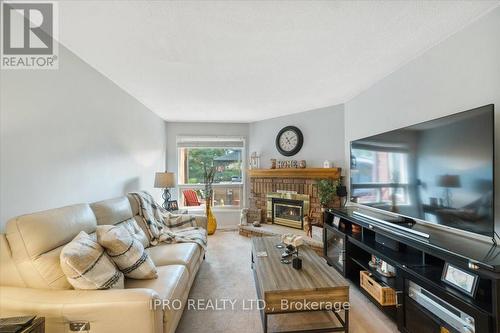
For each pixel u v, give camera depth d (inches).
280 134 176.1
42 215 55.3
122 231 69.6
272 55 86.1
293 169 159.5
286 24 67.8
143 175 147.3
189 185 198.2
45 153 70.6
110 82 107.7
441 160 66.3
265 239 106.6
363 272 87.8
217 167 201.6
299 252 88.9
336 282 64.9
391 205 86.5
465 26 68.7
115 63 91.5
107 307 47.3
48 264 51.8
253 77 106.1
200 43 77.7
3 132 58.9
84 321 47.1
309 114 161.8
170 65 93.7
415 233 71.1
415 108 87.6
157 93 127.0
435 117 79.0
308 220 146.0
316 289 62.1
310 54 85.6
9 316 47.0
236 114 174.1
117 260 63.2
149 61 90.1
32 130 66.4
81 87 87.1
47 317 46.6
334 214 110.0
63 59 77.9
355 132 131.2
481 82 64.4
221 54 85.1
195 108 157.2
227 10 61.4
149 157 157.6
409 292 65.4
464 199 59.7
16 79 62.2
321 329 63.9
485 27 63.4
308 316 76.3
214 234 176.4
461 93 70.1
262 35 73.2
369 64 93.7
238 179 203.0
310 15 63.9
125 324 47.3
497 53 60.7
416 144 75.1
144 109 148.5
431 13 63.5
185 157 199.5
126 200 100.1
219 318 75.5
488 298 48.8
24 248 51.1
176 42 77.0
